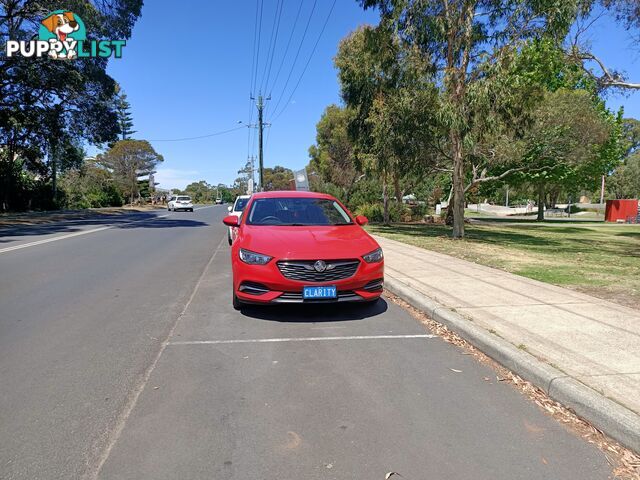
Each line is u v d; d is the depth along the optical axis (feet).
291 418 10.78
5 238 51.49
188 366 13.93
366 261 18.62
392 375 13.38
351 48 77.05
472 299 20.83
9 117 90.27
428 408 11.34
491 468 8.89
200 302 21.99
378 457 9.23
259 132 140.15
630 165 210.38
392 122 59.06
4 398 11.69
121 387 12.40
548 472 8.79
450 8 48.37
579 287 23.73
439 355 15.07
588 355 13.62
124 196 213.25
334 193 127.65
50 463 8.94
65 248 42.47
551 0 42.27
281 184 350.02
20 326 17.87
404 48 53.83
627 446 9.68
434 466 8.93
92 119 92.89
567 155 84.74
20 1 75.51
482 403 11.64
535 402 11.74
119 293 23.88
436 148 67.10
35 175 131.95
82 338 16.47
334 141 126.93
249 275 18.11
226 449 9.48
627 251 44.70
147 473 8.65
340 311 20.43
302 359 14.61
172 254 39.29
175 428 10.29
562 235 66.80
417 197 137.69
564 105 79.05
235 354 15.01
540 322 17.10
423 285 23.98
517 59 45.29
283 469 8.81
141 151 214.07
